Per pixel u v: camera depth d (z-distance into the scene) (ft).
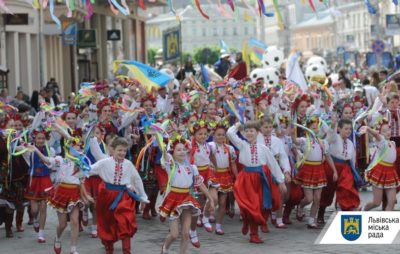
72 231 51.96
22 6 139.54
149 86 82.48
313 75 115.03
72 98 76.02
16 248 55.26
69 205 51.65
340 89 96.32
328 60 344.90
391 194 58.49
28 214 66.03
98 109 64.28
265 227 57.52
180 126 63.41
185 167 50.03
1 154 58.90
